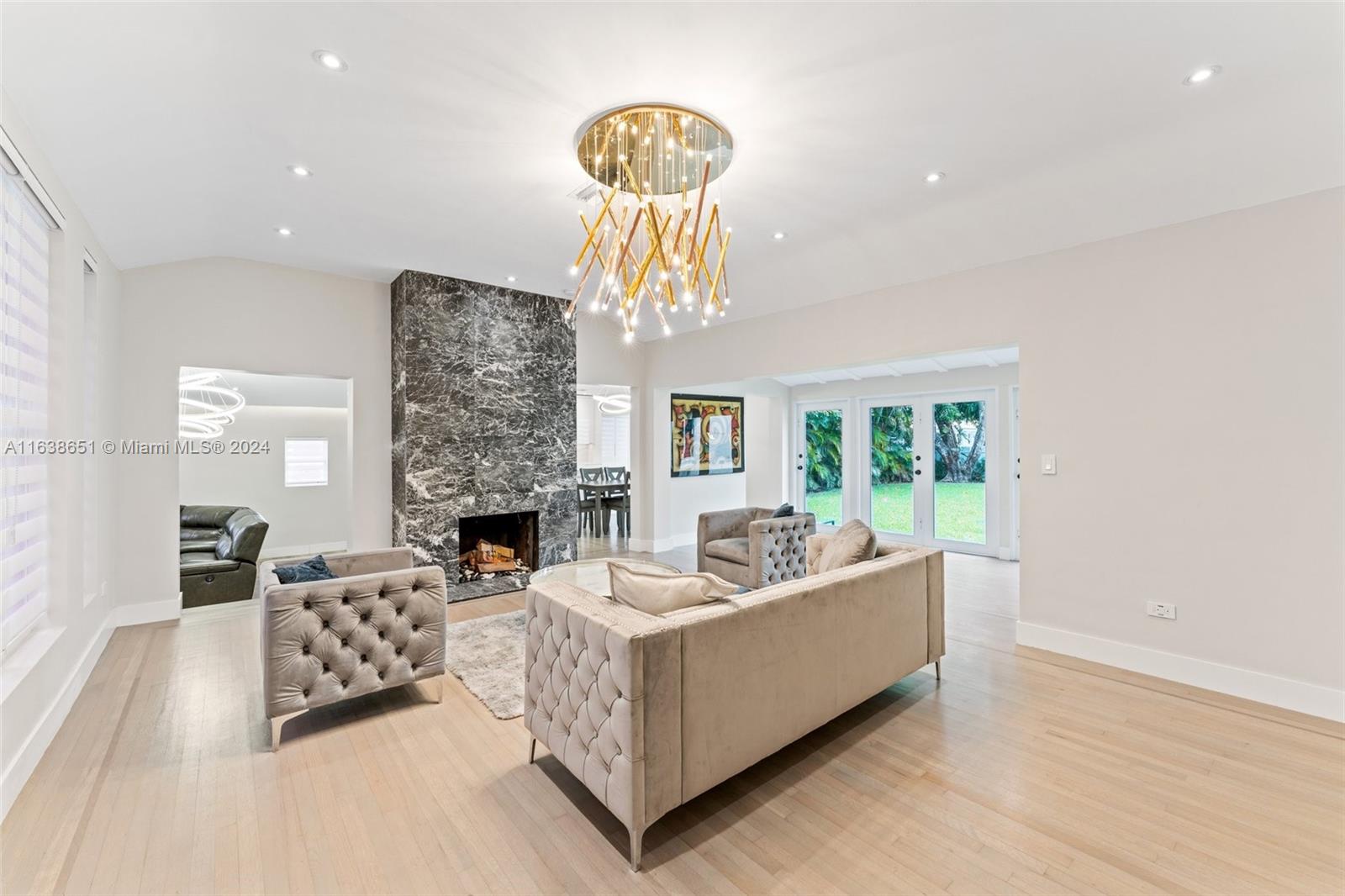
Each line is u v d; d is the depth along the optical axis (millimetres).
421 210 3479
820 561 3377
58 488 2773
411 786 2184
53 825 1934
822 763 2334
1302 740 2471
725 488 7973
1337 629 2631
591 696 1940
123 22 1801
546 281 4973
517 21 1864
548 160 2828
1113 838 1878
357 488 4898
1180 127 2514
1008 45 1978
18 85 2064
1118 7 1801
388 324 5062
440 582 2914
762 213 3494
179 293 4191
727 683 2020
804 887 1684
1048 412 3514
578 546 7492
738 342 5684
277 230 3803
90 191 2859
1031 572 3613
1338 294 2611
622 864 1780
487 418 5062
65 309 2809
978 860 1784
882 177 3006
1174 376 3057
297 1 1747
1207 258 2949
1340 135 2400
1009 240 3521
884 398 7398
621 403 9820
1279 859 1777
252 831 1914
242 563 5109
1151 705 2803
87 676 3133
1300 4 1790
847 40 1946
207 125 2467
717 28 1894
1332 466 2637
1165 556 3098
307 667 2516
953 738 2521
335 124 2486
